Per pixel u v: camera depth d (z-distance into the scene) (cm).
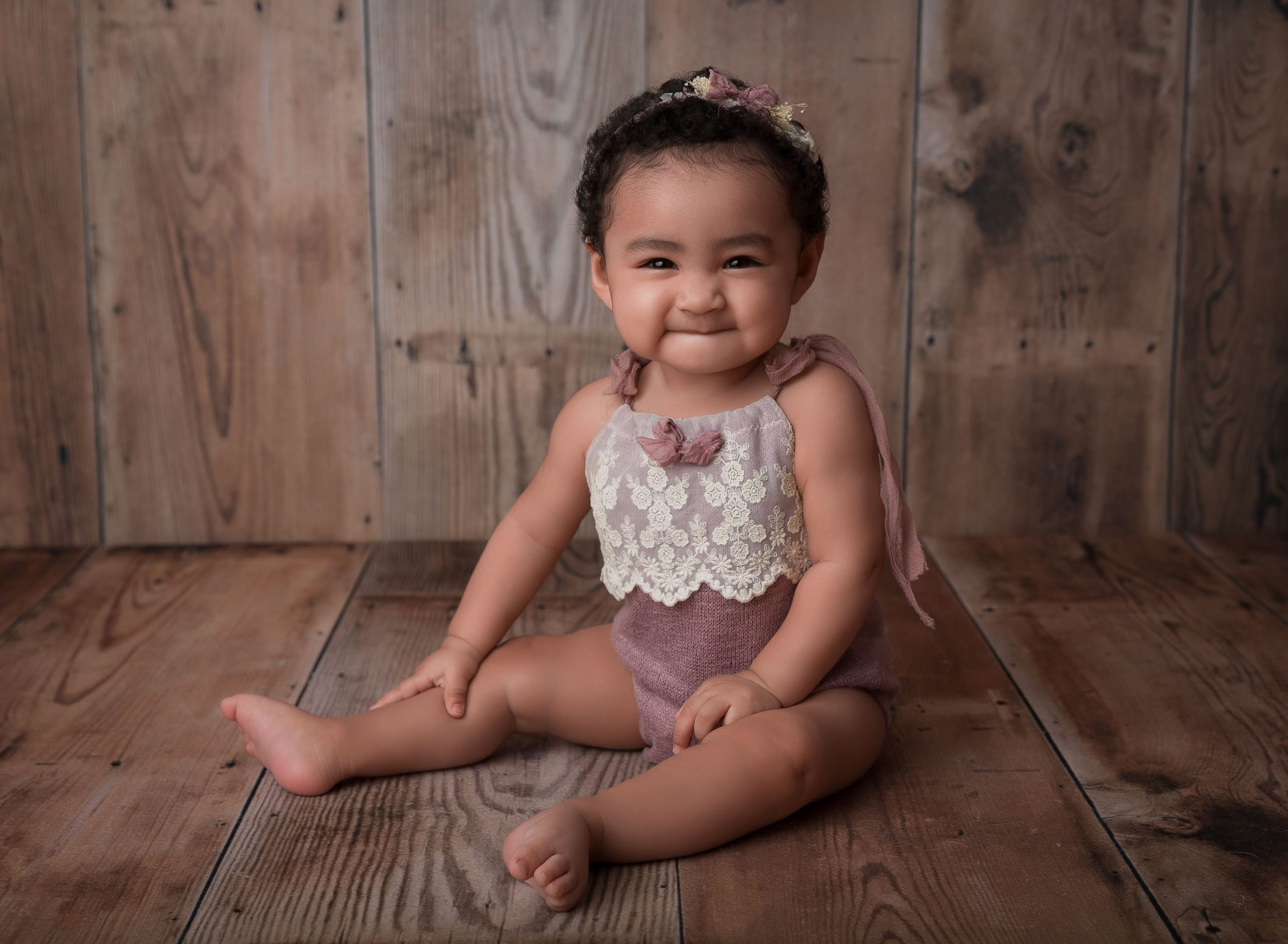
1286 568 180
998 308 190
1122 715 130
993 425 195
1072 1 182
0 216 182
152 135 181
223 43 179
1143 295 191
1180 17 182
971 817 109
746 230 105
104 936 91
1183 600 167
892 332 191
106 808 111
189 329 188
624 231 108
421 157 184
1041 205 187
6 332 186
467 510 196
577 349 190
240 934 91
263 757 114
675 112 107
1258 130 186
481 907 95
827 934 91
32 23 177
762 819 104
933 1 181
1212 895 96
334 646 152
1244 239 189
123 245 184
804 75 183
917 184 186
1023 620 160
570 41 181
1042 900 95
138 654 149
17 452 190
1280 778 115
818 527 113
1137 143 186
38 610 164
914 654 149
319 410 192
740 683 109
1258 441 196
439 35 180
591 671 121
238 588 173
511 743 125
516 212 186
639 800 99
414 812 110
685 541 112
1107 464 196
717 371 108
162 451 192
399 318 189
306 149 183
